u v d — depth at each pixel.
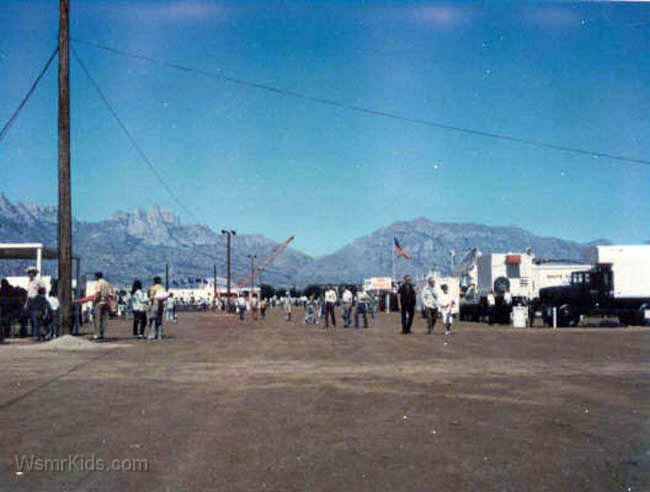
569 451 6.50
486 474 5.73
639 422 7.83
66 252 19.30
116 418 7.98
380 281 81.94
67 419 7.91
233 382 11.00
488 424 7.70
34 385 10.60
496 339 22.41
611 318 44.69
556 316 36.03
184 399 9.30
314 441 6.87
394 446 6.68
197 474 5.73
